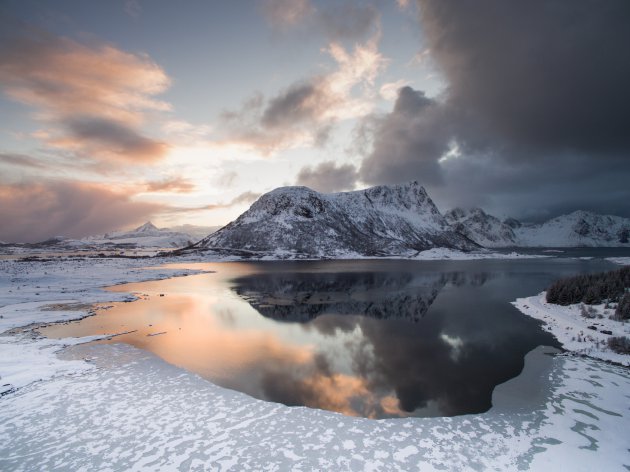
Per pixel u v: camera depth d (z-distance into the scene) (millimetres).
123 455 12781
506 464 12328
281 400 17641
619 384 19250
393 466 12164
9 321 33938
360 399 17828
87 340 28031
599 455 12914
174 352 25375
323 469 12000
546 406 16797
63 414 15797
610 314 33031
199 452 12984
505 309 41250
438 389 19000
